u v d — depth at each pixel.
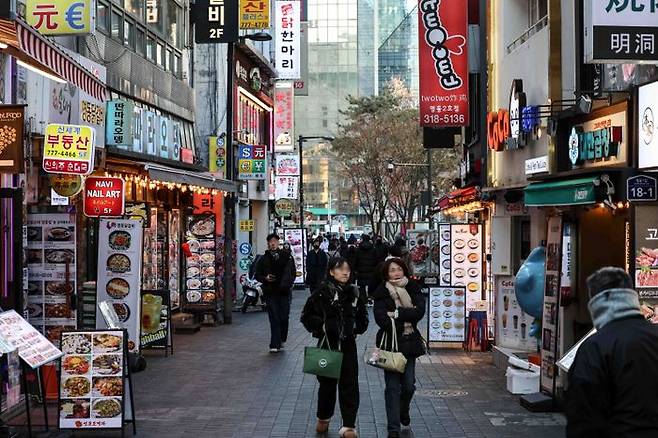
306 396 12.82
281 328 17.84
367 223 106.19
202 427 10.80
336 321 10.31
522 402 11.98
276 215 44.41
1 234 11.45
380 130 56.75
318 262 28.73
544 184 12.31
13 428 10.22
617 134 11.59
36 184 13.75
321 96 111.81
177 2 26.16
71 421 10.02
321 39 111.75
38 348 9.52
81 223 14.67
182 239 24.72
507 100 17.80
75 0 13.60
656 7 9.81
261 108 40.84
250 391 13.21
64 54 9.53
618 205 11.09
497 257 16.53
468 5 20.47
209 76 30.92
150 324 16.84
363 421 11.27
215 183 20.78
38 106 13.05
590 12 9.83
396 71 114.81
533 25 16.67
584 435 5.13
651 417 5.05
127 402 10.55
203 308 22.20
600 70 12.41
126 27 20.75
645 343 5.16
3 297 11.45
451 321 18.12
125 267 14.53
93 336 10.13
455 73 18.16
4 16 8.27
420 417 11.38
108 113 17.36
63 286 12.61
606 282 5.45
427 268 36.19
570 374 5.32
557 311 11.61
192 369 15.30
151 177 16.25
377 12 115.81
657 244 10.01
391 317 10.38
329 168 102.12
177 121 26.03
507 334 16.02
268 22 25.95
